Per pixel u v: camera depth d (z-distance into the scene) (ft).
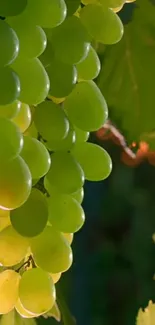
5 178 1.20
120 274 4.46
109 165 1.45
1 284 1.37
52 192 1.37
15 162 1.21
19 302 1.37
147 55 1.95
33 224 1.30
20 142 1.22
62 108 1.40
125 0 1.47
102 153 1.45
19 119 1.29
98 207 4.45
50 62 1.35
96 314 4.28
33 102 1.29
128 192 4.44
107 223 4.77
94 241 4.63
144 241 4.50
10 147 1.21
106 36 1.44
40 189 1.37
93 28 1.44
